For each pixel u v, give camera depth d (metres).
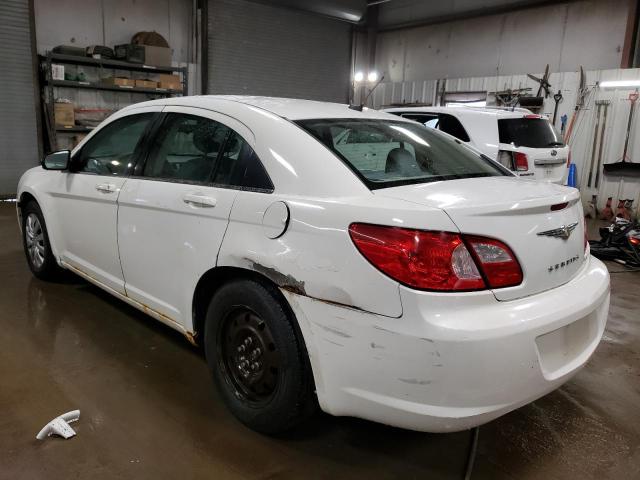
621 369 2.99
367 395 1.77
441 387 1.63
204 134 2.47
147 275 2.67
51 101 8.34
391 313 1.67
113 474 1.90
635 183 8.48
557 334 1.84
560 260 1.93
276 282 1.94
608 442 2.25
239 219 2.10
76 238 3.32
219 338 2.28
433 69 12.16
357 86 13.36
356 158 2.10
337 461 2.05
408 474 1.99
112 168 3.01
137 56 9.02
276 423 2.07
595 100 8.83
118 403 2.37
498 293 1.71
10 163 8.65
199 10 10.37
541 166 6.21
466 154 2.65
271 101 2.54
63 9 8.89
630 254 5.39
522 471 2.04
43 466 1.93
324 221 1.83
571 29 9.68
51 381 2.54
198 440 2.13
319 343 1.84
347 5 11.59
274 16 11.49
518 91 9.78
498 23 10.78
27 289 3.81
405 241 1.66
